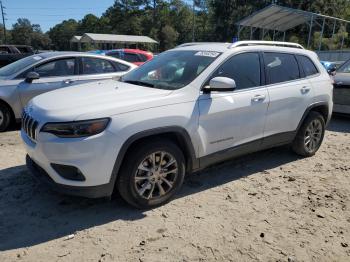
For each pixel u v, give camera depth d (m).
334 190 4.73
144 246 3.36
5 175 4.87
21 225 3.66
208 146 4.35
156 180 3.96
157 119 3.81
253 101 4.71
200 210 4.05
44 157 3.60
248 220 3.88
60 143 3.47
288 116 5.27
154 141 3.89
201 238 3.51
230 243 3.46
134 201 3.86
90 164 3.52
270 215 4.01
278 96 5.04
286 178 5.07
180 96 4.08
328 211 4.16
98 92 4.13
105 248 3.31
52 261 3.12
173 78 4.44
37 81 7.23
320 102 5.74
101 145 3.52
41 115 3.68
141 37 68.88
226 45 4.91
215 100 4.32
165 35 85.81
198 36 81.50
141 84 4.55
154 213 3.95
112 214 3.91
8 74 7.30
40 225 3.67
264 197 4.45
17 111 7.15
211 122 4.29
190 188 4.62
